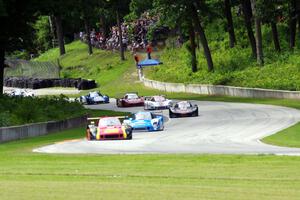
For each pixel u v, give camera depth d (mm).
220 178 41250
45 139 86188
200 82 183875
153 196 33969
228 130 86562
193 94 178875
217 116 113812
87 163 51312
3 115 93000
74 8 147625
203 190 35938
